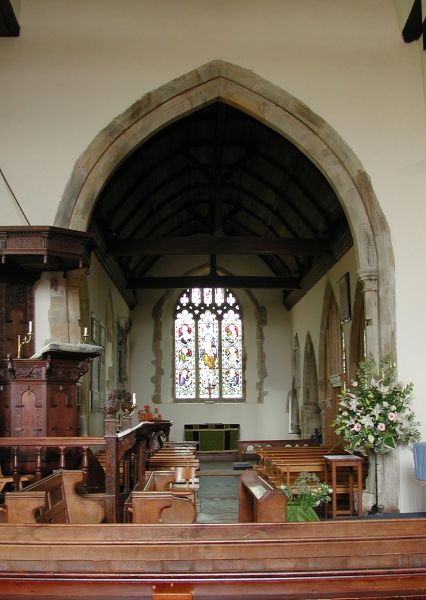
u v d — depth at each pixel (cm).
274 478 1217
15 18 1026
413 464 985
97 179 1039
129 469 807
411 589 326
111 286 1733
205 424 2320
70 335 995
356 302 1414
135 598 320
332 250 1530
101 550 342
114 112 1053
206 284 1925
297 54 1086
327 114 1077
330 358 1756
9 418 838
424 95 1079
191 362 2397
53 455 827
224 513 1157
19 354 909
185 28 1082
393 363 1017
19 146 1035
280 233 1916
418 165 1066
